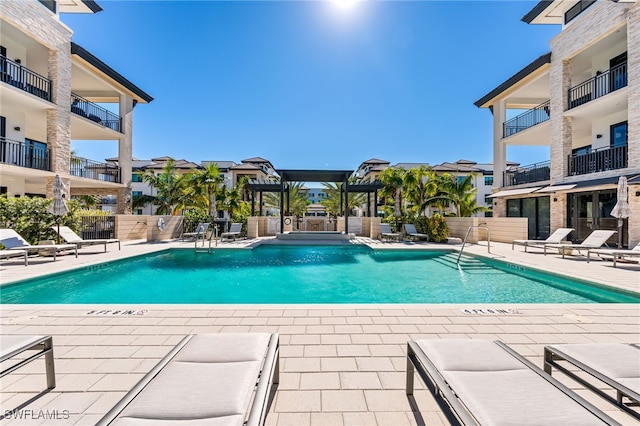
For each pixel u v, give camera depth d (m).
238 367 2.03
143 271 8.85
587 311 4.45
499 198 19.75
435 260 10.65
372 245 13.45
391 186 19.56
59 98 14.43
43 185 17.20
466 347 2.31
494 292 6.77
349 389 2.46
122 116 19.64
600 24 12.48
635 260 8.69
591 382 2.56
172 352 2.23
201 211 18.55
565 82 14.52
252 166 35.81
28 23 12.75
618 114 13.79
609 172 12.12
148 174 25.30
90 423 2.04
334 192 32.28
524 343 3.35
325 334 3.58
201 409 1.59
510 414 1.56
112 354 3.02
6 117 13.75
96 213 15.11
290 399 2.32
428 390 2.39
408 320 4.07
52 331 3.61
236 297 6.43
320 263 10.12
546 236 16.56
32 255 9.89
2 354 2.06
